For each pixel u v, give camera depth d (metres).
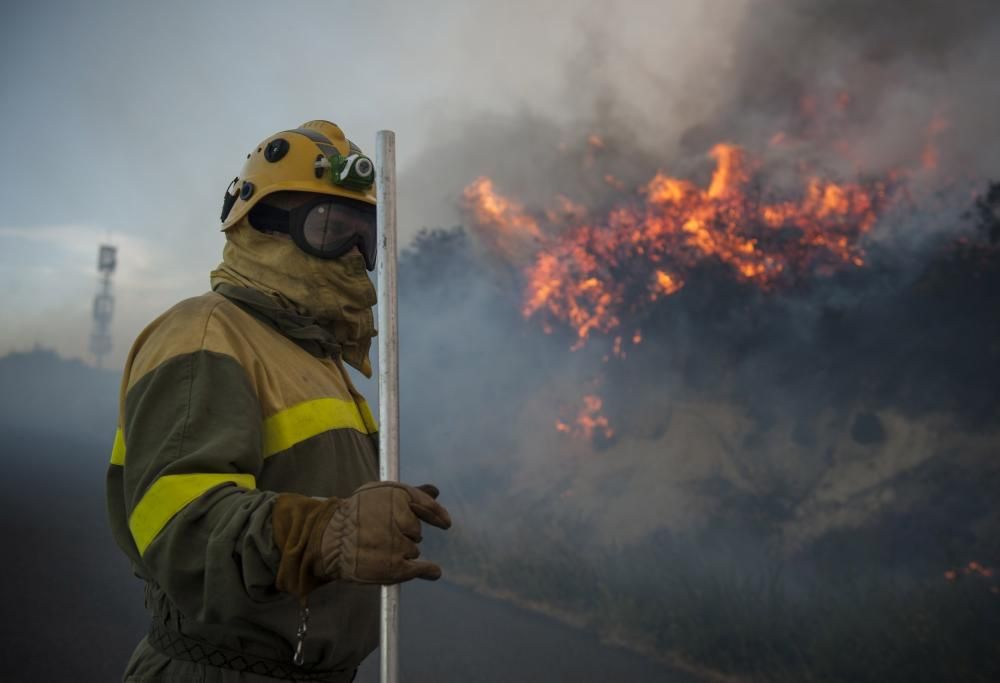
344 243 1.97
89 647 5.30
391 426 1.51
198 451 1.51
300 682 1.72
